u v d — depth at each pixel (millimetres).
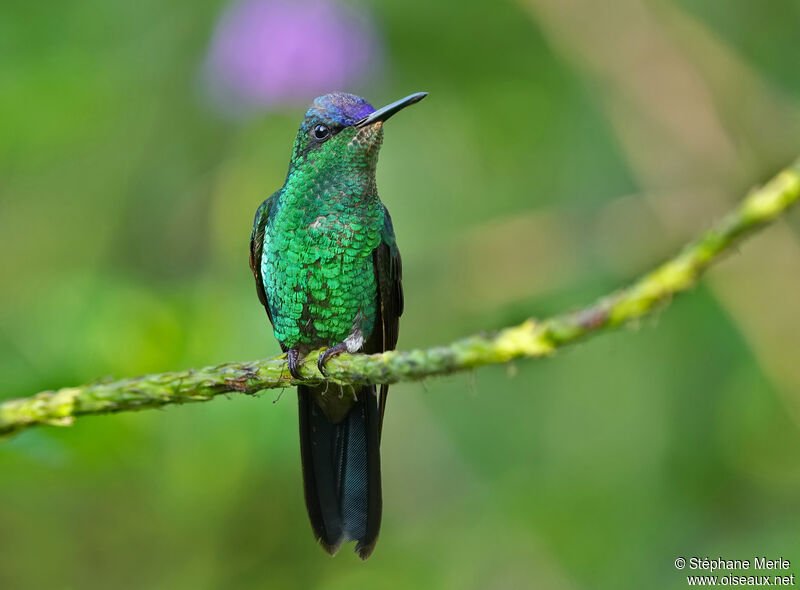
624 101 11992
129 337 9344
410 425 11430
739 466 10859
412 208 12250
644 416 11211
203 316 9758
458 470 11383
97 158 12062
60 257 11883
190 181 11930
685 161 11875
